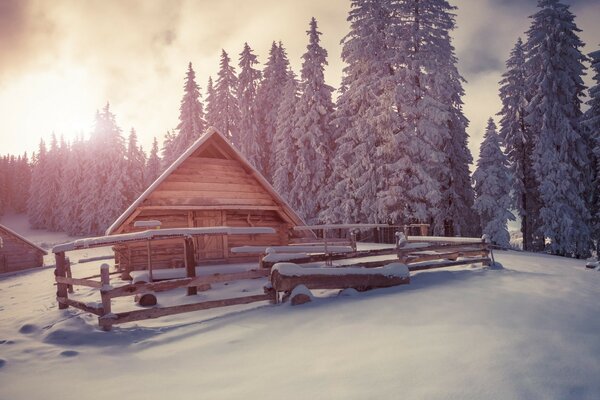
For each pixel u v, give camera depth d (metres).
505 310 6.07
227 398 3.53
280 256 8.95
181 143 41.34
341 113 29.84
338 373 3.90
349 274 8.32
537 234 29.03
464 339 4.64
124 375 4.48
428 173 24.39
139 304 9.02
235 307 7.93
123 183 49.78
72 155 59.69
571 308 6.31
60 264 8.80
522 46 28.38
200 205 15.42
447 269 11.39
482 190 28.94
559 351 4.20
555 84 26.14
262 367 4.36
